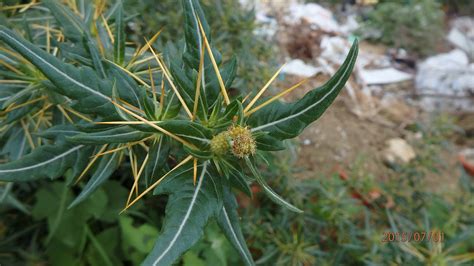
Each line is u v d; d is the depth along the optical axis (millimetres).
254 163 90
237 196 209
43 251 195
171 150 96
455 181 284
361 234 205
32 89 116
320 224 205
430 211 218
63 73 87
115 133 91
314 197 218
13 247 191
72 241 189
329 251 207
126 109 88
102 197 194
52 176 104
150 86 110
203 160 89
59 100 120
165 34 210
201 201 84
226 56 212
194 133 85
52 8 119
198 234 81
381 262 189
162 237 78
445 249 183
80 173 112
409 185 227
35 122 138
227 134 85
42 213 190
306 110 84
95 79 90
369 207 228
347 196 216
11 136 136
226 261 191
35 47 86
